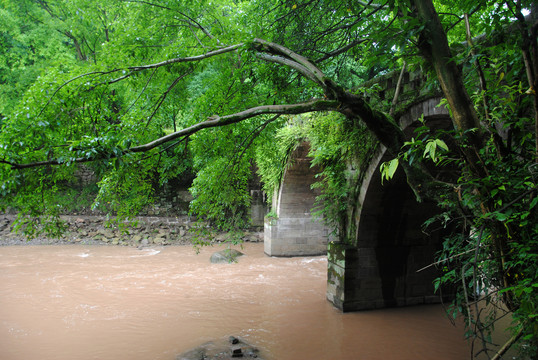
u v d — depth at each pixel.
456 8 5.62
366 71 21.28
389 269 12.55
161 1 7.51
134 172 6.68
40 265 18.27
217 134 8.31
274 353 9.31
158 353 9.23
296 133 16.31
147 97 7.79
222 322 11.33
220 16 8.14
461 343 9.95
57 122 5.85
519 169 3.63
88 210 25.73
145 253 21.61
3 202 5.57
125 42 7.14
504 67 4.28
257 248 23.53
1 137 5.23
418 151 4.08
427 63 4.80
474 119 4.15
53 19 22.20
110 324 11.09
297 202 21.11
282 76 8.34
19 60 23.25
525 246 3.52
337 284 12.60
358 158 11.94
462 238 4.38
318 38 8.38
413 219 12.34
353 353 9.37
